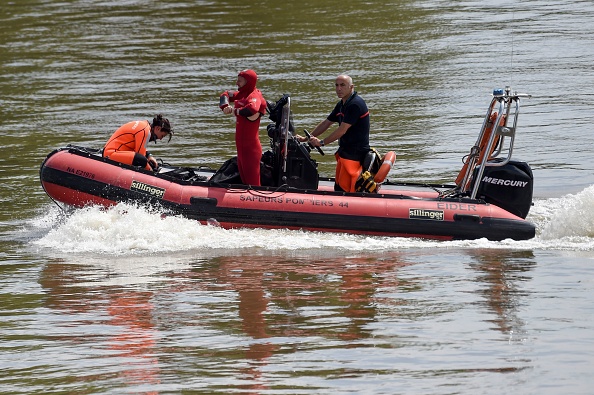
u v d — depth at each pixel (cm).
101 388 1647
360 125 2773
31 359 1791
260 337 1878
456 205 2705
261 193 2725
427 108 4609
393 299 2109
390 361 1741
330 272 2345
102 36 6950
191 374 1698
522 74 5259
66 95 5197
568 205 2853
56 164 2772
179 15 7719
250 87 2741
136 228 2653
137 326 1964
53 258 2520
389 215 2689
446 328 1912
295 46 6262
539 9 7331
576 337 1847
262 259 2478
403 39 6366
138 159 2788
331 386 1633
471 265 2394
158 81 5444
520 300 2088
